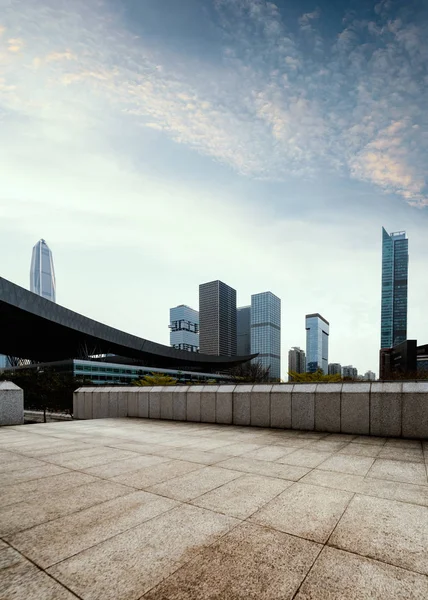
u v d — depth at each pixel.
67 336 89.69
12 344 103.50
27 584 2.28
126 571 2.42
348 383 8.08
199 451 6.16
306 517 3.31
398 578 2.33
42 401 24.84
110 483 4.36
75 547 2.76
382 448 6.31
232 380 83.25
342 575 2.37
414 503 3.66
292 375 27.41
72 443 7.00
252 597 2.14
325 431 8.09
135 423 10.11
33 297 71.38
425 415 7.10
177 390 10.71
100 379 84.50
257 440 7.17
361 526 3.12
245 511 3.45
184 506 3.59
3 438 7.64
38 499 3.82
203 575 2.36
